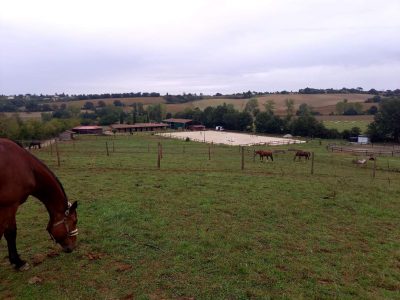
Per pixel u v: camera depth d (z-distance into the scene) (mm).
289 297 7293
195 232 10883
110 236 10422
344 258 9484
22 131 64750
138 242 10000
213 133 109500
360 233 11711
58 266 8438
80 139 75562
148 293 7277
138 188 16922
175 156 36219
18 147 7480
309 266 8820
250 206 14273
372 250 10219
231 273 8281
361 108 168625
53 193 7840
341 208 14797
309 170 28016
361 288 7863
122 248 9555
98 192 16000
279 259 9141
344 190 18438
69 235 8039
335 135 92750
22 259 8711
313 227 12055
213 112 136375
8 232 7922
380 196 17484
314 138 92250
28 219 11922
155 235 10531
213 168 25797
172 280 7840
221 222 12023
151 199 14812
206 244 9984
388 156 51594
